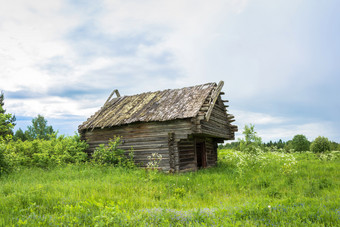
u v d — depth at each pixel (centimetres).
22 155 1703
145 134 1645
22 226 491
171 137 1542
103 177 1195
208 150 2005
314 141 2625
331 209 602
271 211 573
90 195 782
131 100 2073
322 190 925
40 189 796
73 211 584
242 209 600
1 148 1287
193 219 541
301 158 2067
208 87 1789
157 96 1956
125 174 1286
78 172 1314
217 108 1886
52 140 1853
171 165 1519
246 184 1104
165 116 1565
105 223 491
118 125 1727
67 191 836
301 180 1102
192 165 1686
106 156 1614
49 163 1611
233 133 2139
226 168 1719
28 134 3766
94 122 1888
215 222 510
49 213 597
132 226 500
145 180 1116
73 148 1783
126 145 1705
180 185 1120
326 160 1864
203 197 901
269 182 1088
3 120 1440
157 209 623
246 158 1534
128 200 752
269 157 1753
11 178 1151
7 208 624
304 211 577
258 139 1645
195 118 1494
